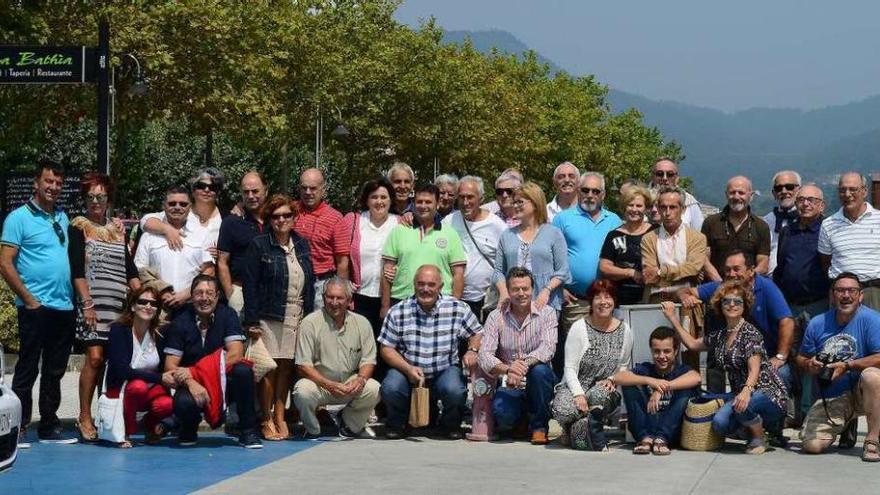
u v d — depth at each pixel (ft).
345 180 156.35
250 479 31.17
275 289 38.19
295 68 123.54
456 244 40.73
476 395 38.60
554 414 36.83
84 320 36.65
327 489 29.86
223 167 160.15
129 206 151.23
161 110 97.25
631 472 32.68
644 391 36.47
